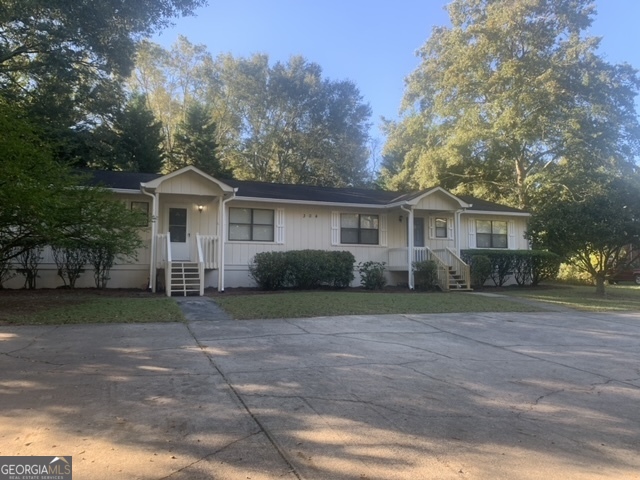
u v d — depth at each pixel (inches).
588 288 791.7
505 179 1145.4
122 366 228.1
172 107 1521.9
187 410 169.6
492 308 479.8
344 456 135.2
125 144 1056.2
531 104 969.5
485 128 1032.8
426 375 226.5
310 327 348.2
